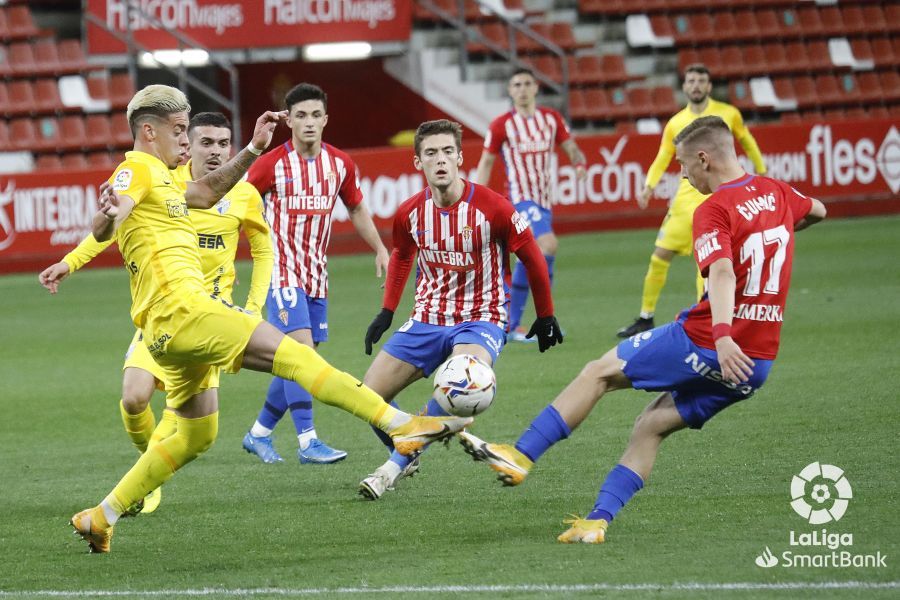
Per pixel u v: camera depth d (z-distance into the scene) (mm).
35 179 49062
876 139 56250
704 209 14281
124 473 20109
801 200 14945
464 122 65750
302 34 61812
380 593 13117
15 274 50812
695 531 15078
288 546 15352
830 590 12648
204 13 61562
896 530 14766
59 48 61719
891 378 24422
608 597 12641
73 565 14820
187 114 14938
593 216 54969
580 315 35375
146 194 14352
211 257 19359
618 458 19453
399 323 35688
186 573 14297
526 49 67125
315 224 21797
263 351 14102
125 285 47250
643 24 68750
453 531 15703
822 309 33812
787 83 68188
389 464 17438
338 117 69750
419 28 66625
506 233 17359
